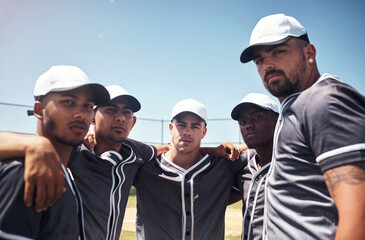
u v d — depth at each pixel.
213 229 2.97
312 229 1.46
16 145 1.33
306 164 1.50
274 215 1.70
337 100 1.34
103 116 2.77
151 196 3.08
